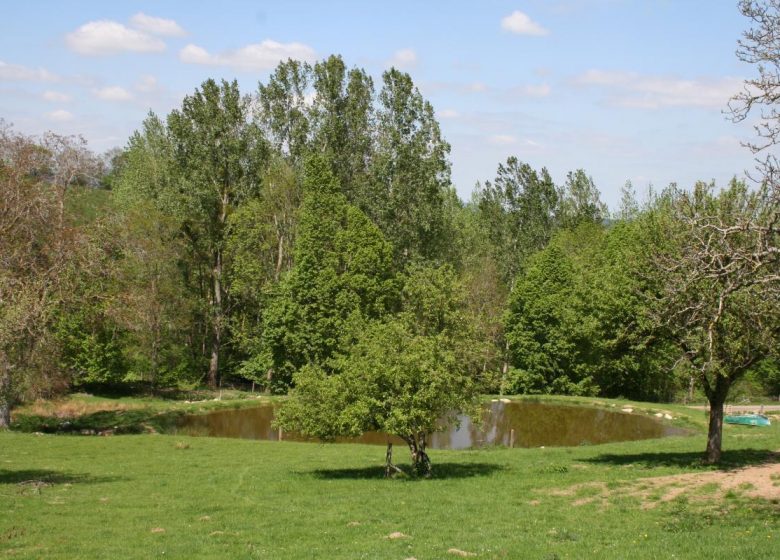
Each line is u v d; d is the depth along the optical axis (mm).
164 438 44312
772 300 18734
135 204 71188
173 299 69938
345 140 74750
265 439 50219
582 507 23422
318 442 48344
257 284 75562
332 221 62375
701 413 58688
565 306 76812
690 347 28812
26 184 44625
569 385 76438
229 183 76562
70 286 46938
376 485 28672
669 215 28516
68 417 53156
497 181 104438
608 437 51406
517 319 80188
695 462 29828
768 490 23562
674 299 23672
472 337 35750
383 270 63000
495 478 29828
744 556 15211
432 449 43875
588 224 98062
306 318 61219
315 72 75750
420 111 76625
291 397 31875
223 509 24078
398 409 29125
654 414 60750
